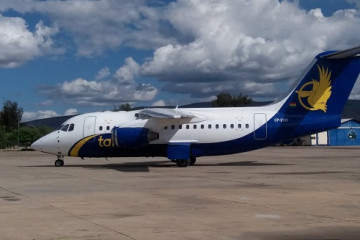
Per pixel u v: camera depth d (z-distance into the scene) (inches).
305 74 1154.0
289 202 530.6
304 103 1158.3
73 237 357.1
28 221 425.1
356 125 3752.5
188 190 660.7
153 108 1214.3
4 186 737.6
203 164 1294.3
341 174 921.5
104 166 1250.6
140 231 378.0
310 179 815.1
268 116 1168.2
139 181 805.9
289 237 354.0
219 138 1170.0
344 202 528.4
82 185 745.0
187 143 1170.6
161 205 516.7
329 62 1143.0
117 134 1150.3
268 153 2070.6
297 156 1760.6
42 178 882.8
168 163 1366.9
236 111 1190.9
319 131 1159.0
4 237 358.3
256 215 447.5
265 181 784.3
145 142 1146.7
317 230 378.0
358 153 2006.6
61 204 531.5
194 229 384.8
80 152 1221.1
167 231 377.4
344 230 377.7
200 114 1181.7
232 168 1121.4
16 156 2102.6
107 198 580.1
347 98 1148.5
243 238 351.3
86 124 1212.5
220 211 472.1
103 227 395.2
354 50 1028.5
